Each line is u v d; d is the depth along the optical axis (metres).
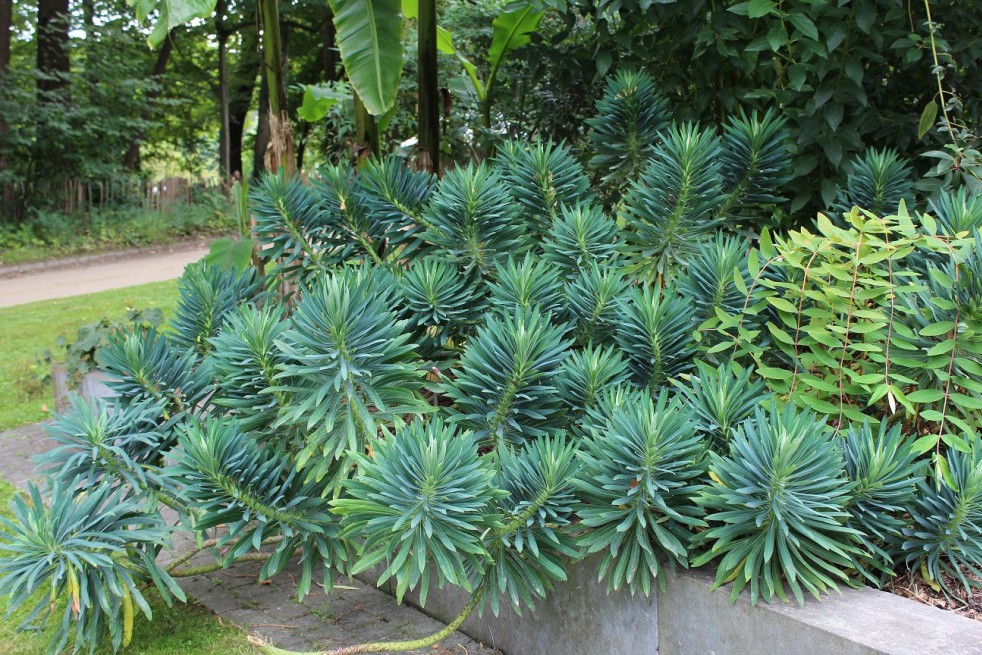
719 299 2.86
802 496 2.13
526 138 5.59
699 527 2.42
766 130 3.31
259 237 3.66
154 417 2.99
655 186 3.20
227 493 2.58
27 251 18.16
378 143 4.82
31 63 23.70
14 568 2.46
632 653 2.45
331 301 2.51
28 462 5.30
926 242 2.60
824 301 2.63
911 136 3.86
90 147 20.86
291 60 25.06
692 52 4.25
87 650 2.93
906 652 1.90
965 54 3.77
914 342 2.58
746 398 2.55
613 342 3.01
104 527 2.64
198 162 26.53
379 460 2.27
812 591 2.16
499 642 2.86
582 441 2.46
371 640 2.93
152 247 20.20
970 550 2.29
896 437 2.29
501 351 2.59
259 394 2.75
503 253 3.21
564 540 2.46
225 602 3.26
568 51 4.73
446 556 2.26
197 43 26.31
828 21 3.59
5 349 9.22
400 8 4.30
